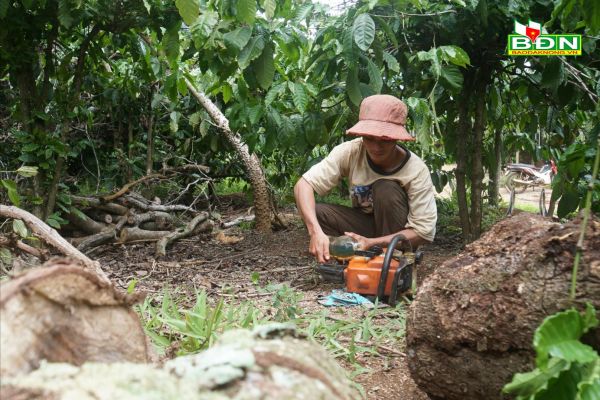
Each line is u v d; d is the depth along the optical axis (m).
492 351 1.60
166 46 3.79
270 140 3.95
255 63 3.51
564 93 3.89
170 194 6.42
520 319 1.54
